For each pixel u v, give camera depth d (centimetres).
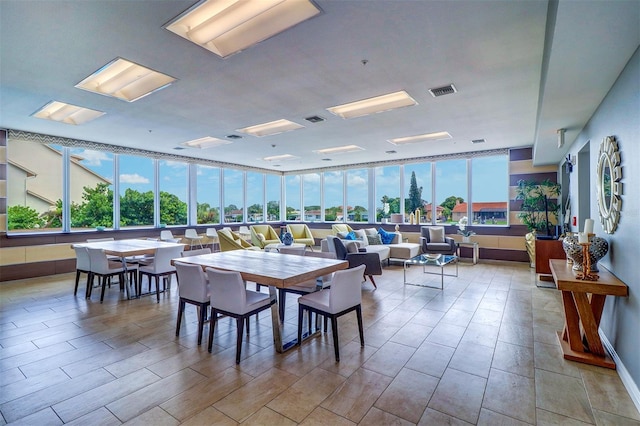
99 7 215
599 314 265
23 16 223
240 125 515
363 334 315
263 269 298
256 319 366
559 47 202
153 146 685
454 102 407
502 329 332
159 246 485
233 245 688
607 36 189
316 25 237
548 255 516
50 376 240
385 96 416
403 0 208
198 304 303
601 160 295
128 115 459
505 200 732
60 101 400
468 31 245
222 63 298
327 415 194
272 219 1091
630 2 155
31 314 379
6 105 415
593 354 265
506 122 498
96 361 263
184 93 373
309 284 339
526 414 196
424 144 672
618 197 246
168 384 229
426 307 406
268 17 245
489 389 222
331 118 477
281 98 391
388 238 780
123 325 344
